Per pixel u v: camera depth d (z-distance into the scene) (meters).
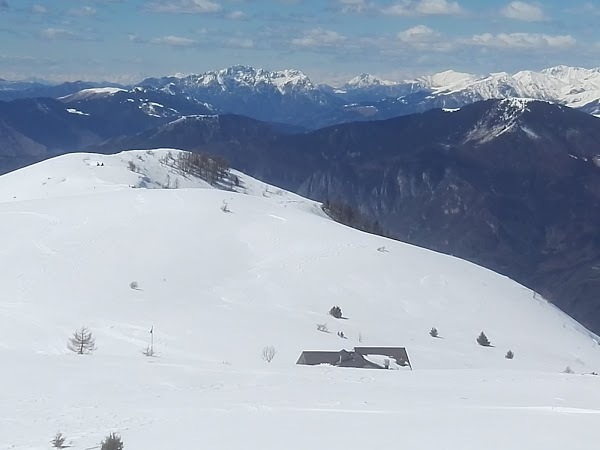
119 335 52.28
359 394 31.17
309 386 33.28
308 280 68.94
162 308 59.03
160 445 22.78
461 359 54.78
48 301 59.19
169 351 49.69
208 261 71.31
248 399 29.81
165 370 36.84
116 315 56.50
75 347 48.28
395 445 22.77
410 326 61.97
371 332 58.66
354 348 49.88
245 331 54.91
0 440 23.31
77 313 56.66
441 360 53.97
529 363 55.78
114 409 27.73
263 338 53.69
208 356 49.09
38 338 50.53
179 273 67.88
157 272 67.50
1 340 50.06
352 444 22.86
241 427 24.89
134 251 71.56
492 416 26.61
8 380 33.28
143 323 55.06
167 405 28.55
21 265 66.81
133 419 26.05
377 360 47.56
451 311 66.69
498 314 67.81
